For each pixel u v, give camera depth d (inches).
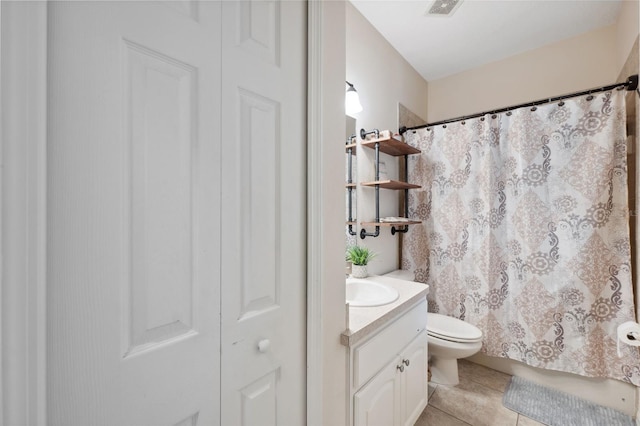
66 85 18.6
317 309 35.6
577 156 69.7
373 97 81.6
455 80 108.2
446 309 89.6
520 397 72.7
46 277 17.6
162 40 23.1
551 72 89.1
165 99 23.4
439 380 78.6
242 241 29.2
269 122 31.7
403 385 54.6
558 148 72.2
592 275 68.0
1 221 15.8
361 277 72.0
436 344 73.7
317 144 35.6
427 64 101.3
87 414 19.7
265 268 31.4
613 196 66.2
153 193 22.8
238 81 28.6
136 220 21.9
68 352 18.8
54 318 18.3
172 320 24.0
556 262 72.3
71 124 18.8
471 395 73.8
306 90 36.2
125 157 21.4
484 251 82.7
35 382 16.8
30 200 16.7
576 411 67.3
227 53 27.7
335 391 38.6
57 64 18.2
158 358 23.2
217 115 26.8
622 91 64.8
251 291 30.0
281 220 33.1
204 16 25.9
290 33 34.1
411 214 96.0
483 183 83.0
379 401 47.1
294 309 34.8
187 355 24.9
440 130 91.4
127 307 21.6
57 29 18.2
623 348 61.0
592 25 80.8
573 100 70.7
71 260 18.9
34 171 16.8
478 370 85.7
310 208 35.7
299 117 35.3
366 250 73.3
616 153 65.9
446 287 89.7
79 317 19.3
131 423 21.7
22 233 16.4
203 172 25.8
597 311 68.1
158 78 23.0
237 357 28.7
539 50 91.1
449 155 89.7
